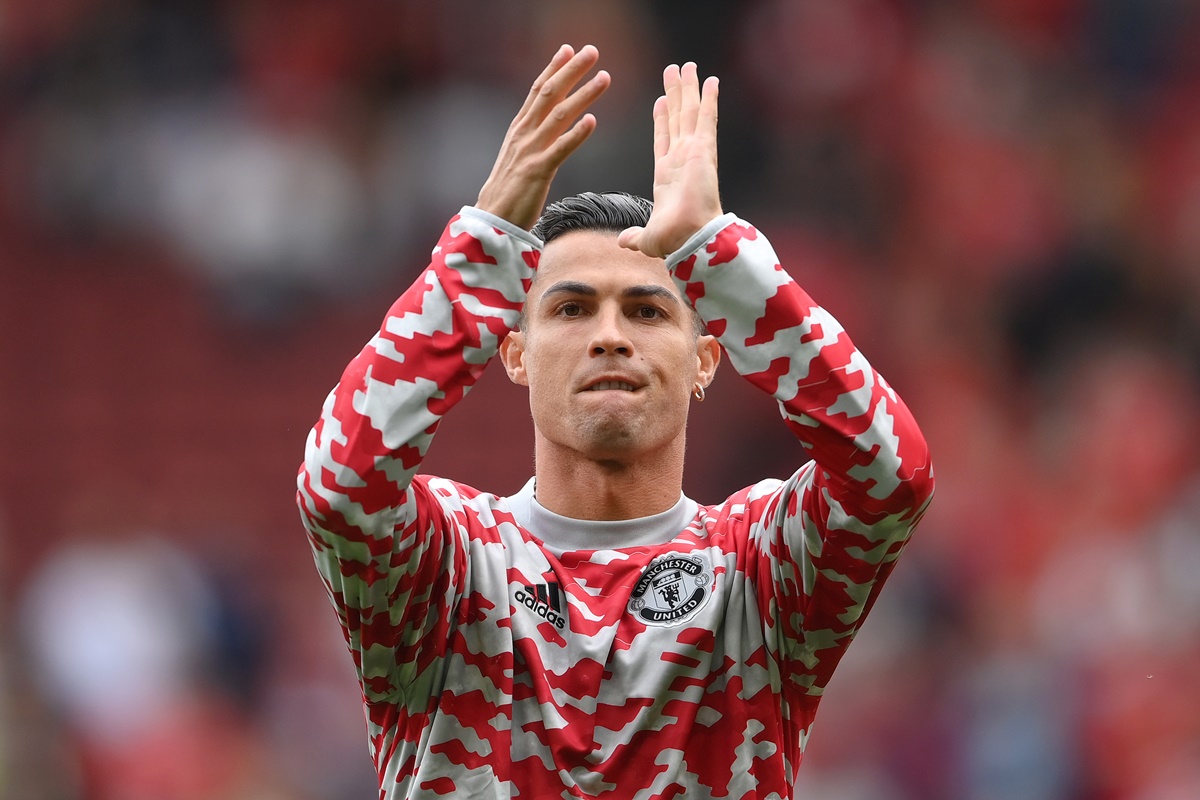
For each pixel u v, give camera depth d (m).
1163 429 49.94
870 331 50.94
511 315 13.06
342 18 54.09
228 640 41.66
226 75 52.75
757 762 13.50
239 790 38.50
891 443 12.75
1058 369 52.28
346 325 50.06
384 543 12.71
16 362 49.22
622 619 13.58
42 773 38.00
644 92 54.56
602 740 13.25
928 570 43.62
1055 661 41.72
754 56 55.31
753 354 12.94
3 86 52.12
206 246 50.31
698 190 13.12
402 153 52.50
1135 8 59.84
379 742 13.99
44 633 41.16
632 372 13.69
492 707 13.34
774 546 13.53
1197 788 38.78
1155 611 42.62
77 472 48.31
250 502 47.91
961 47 57.25
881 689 40.41
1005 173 55.25
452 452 47.19
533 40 55.44
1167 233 56.06
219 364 49.56
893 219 53.03
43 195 50.97
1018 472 48.78
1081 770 39.41
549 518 14.23
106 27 52.78
